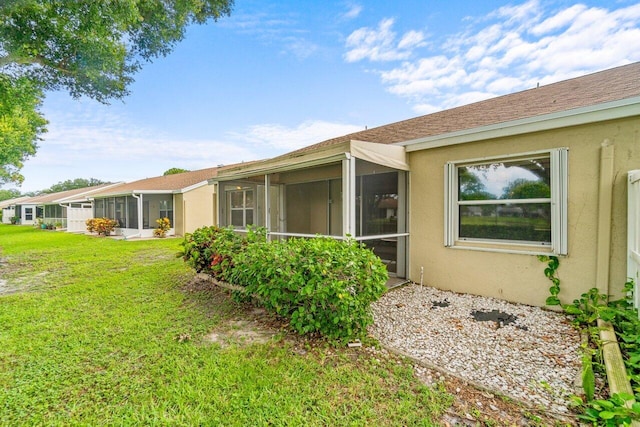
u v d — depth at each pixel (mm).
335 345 3297
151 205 17812
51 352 3264
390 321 4051
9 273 7461
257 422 2182
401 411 2264
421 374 2775
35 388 2625
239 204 8938
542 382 2584
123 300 5105
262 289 3678
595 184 4016
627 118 3783
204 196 17406
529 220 4625
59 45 7113
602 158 3916
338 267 3289
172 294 5434
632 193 3611
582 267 4121
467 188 5273
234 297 4848
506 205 4855
